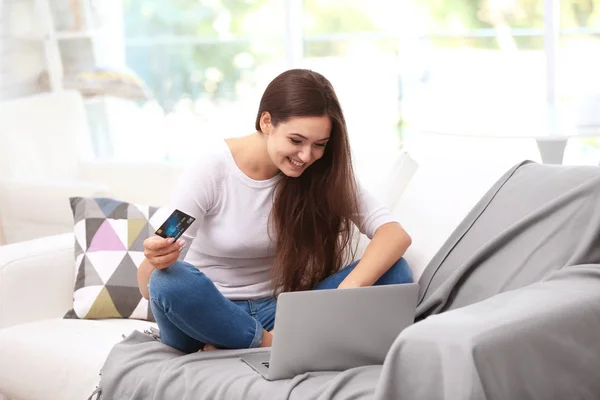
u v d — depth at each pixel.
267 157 2.49
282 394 2.00
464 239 2.49
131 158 4.46
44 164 4.33
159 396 2.18
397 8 4.68
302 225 2.54
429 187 2.69
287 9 4.66
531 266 2.31
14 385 2.69
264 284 2.61
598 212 2.28
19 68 4.30
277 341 2.08
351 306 2.12
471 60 4.58
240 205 2.52
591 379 2.03
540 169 2.52
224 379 2.12
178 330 2.36
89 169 4.34
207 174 2.48
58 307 3.01
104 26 4.40
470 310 1.94
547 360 1.92
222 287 2.58
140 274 2.42
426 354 1.80
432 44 4.66
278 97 2.35
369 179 2.82
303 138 2.33
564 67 4.36
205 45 4.59
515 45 4.46
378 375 2.07
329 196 2.50
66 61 4.36
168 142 4.54
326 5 4.74
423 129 3.35
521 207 2.44
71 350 2.58
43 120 4.32
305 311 2.08
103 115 4.41
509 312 1.92
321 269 2.60
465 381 1.73
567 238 2.30
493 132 3.12
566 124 3.14
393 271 2.48
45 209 4.23
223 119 4.64
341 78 4.81
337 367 2.16
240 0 4.61
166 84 4.52
